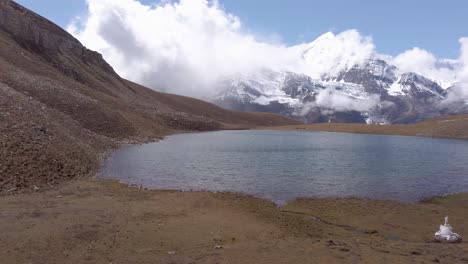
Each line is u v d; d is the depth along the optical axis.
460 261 20.70
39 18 156.50
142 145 83.56
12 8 136.88
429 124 175.25
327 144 105.56
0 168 33.62
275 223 28.67
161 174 48.44
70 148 47.91
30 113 50.41
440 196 40.66
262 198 37.31
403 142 119.94
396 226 30.27
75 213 27.20
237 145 95.44
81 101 86.44
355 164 62.16
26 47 123.50
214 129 180.12
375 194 40.66
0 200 29.16
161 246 21.67
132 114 119.62
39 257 19.08
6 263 18.12
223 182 44.72
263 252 20.64
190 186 41.91
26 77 82.00
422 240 26.91
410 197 39.88
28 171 35.72
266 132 180.88
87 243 21.50
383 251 21.88
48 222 24.59
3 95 50.75
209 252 20.55
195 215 29.05
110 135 81.31
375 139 135.00
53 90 82.88
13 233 22.23
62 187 35.75
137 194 35.84
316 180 47.25
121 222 25.88
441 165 62.81
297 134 166.12
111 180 41.97
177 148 81.94
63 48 153.12
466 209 35.84
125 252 20.38
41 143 42.34
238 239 23.95
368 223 30.86
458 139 140.75
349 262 19.36
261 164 59.91
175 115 164.50
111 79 167.62
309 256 20.09
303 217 31.34
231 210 31.48
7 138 38.88
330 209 34.41
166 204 32.22
